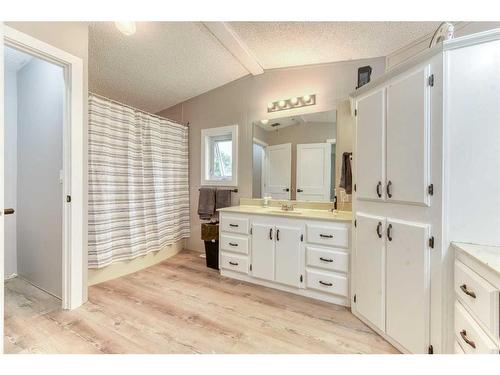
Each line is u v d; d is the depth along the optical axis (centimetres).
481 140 113
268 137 290
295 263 217
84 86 188
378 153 156
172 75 287
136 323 168
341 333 160
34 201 223
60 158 194
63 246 184
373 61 234
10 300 197
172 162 328
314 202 260
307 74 265
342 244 195
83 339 149
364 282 170
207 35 221
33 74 224
